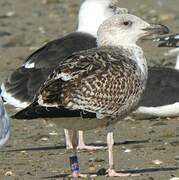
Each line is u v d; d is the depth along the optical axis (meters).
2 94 15.88
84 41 16.80
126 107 12.77
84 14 17.59
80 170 13.62
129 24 13.13
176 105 17.36
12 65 23.62
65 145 15.74
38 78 15.94
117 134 16.53
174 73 17.83
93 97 12.34
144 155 14.59
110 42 13.09
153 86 17.48
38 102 12.23
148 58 23.08
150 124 17.33
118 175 12.94
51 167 13.93
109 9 17.66
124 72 12.62
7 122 12.78
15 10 32.91
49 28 29.00
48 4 33.88
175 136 16.22
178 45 19.30
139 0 33.19
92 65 12.47
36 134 16.64
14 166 14.07
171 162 13.98
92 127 12.81
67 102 12.21
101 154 14.94
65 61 12.52
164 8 31.48
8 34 28.17
